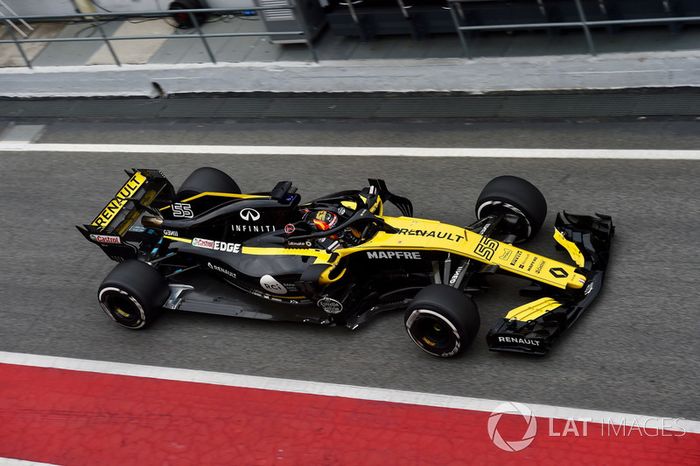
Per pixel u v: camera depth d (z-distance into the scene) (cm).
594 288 816
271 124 1251
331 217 857
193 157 1211
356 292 863
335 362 838
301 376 832
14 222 1148
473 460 718
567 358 785
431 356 818
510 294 853
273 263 878
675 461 682
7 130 1380
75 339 940
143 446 796
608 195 974
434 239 825
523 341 772
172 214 945
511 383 775
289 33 1245
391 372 814
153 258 951
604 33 1188
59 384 884
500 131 1125
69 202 1168
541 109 1144
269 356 862
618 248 892
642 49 1128
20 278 1045
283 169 1145
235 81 1327
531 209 873
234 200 926
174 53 1409
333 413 788
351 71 1250
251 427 792
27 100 1466
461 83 1206
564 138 1084
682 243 883
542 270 807
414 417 766
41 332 959
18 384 894
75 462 793
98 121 1355
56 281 1028
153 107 1361
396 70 1223
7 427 844
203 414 816
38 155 1293
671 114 1077
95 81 1408
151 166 1210
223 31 1443
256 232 915
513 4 1195
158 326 927
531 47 1204
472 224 891
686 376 745
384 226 848
